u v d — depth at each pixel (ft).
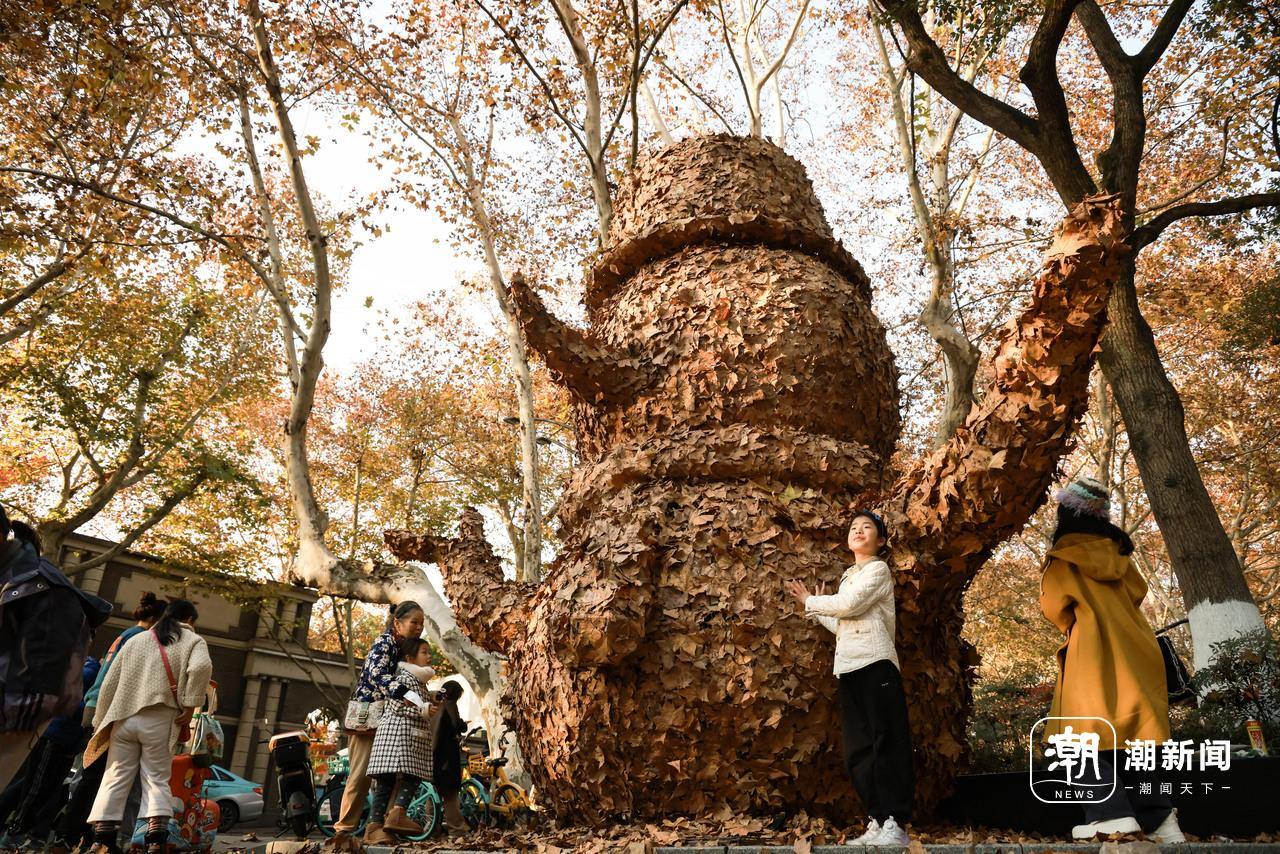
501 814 31.09
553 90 41.96
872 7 41.06
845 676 12.04
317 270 38.32
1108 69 34.27
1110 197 11.64
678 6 35.68
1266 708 21.34
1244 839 12.85
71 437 60.59
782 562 13.75
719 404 15.35
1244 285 59.98
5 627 11.85
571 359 15.80
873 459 15.33
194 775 21.27
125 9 35.35
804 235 17.49
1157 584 76.74
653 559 13.97
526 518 45.52
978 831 14.25
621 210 19.13
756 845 11.53
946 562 13.57
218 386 64.59
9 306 42.45
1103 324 11.86
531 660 15.58
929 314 38.27
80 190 41.65
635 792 13.51
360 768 18.42
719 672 13.29
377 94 44.19
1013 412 12.35
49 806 18.47
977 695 28.14
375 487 77.00
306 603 82.84
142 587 74.33
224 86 40.96
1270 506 71.05
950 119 46.68
